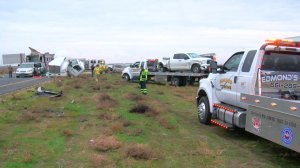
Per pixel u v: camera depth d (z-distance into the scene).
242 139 8.89
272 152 7.62
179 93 22.53
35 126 10.00
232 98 8.92
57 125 10.12
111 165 6.37
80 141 8.22
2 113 12.10
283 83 8.04
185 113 13.49
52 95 18.27
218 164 6.63
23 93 19.66
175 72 30.62
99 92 21.58
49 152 7.24
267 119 6.75
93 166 6.33
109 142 7.71
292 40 7.83
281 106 6.24
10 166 6.28
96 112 12.77
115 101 15.99
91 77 42.81
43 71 50.81
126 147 7.55
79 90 23.06
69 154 7.11
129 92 21.86
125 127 9.97
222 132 9.74
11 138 8.47
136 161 6.65
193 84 29.83
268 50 7.82
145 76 21.30
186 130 9.89
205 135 9.28
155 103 15.78
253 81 7.87
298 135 5.72
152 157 6.91
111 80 36.41
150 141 8.30
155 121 11.11
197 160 6.86
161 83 32.47
